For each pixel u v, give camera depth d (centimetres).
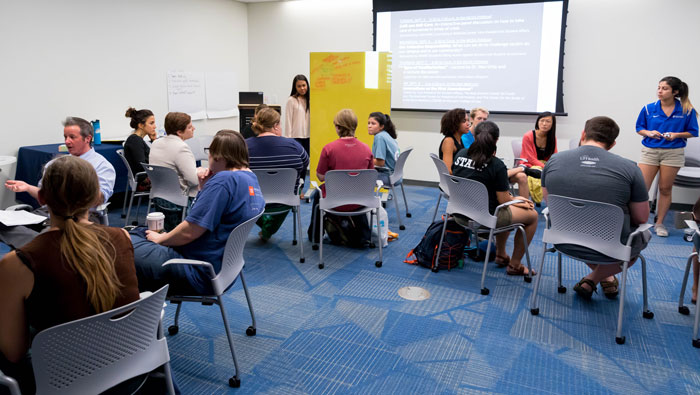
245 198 211
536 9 533
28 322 123
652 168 423
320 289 302
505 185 297
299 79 568
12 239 183
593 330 253
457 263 340
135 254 196
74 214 125
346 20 637
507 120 572
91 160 286
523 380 210
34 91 452
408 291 300
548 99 546
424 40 593
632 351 234
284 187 336
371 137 534
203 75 637
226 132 227
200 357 224
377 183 359
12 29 429
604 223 238
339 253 367
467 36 571
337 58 525
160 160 355
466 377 212
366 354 229
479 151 299
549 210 261
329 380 208
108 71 516
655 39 496
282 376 211
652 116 421
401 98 618
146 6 549
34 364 112
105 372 127
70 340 116
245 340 240
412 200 540
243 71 708
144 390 159
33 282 119
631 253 245
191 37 612
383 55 515
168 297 202
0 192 441
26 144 452
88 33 492
